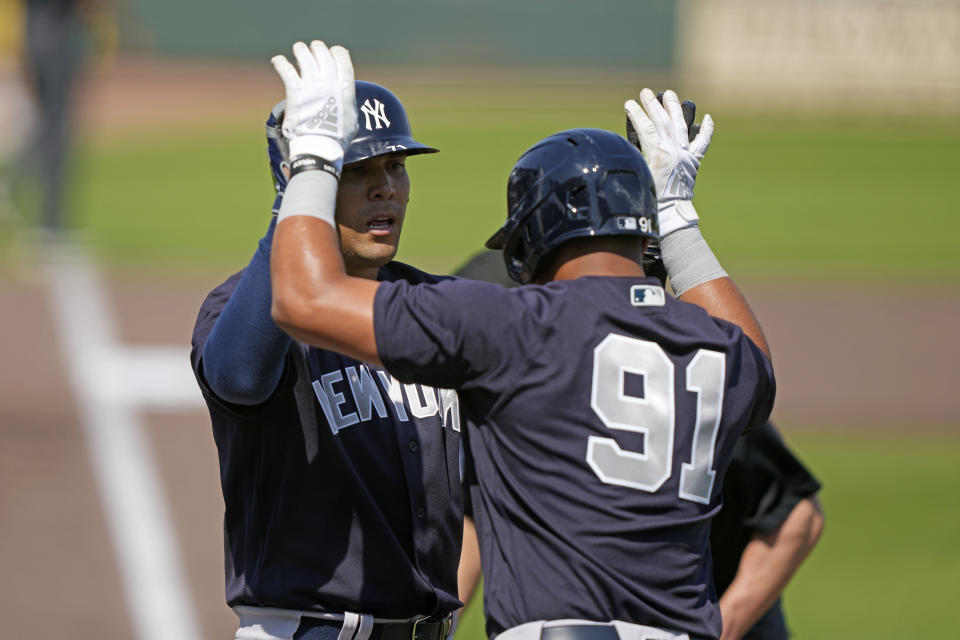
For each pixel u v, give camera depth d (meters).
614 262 8.97
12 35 121.00
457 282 8.60
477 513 8.92
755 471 10.69
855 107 119.81
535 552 8.51
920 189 76.00
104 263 45.72
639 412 8.52
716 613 8.87
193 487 24.17
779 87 125.62
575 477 8.43
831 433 29.12
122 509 22.84
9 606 18.53
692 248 10.02
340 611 9.46
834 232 60.31
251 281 8.91
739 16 126.00
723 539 11.00
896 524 22.14
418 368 8.38
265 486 9.52
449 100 113.94
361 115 9.74
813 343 38.78
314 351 9.66
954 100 123.19
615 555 8.40
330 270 8.44
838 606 18.09
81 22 44.94
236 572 9.74
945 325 41.78
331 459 9.43
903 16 123.44
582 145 9.01
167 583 19.69
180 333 36.19
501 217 61.34
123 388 30.64
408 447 9.84
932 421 30.47
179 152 82.94
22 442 26.36
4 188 51.00
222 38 144.00
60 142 46.31
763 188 74.62
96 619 18.27
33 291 40.78
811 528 10.82
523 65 147.50
